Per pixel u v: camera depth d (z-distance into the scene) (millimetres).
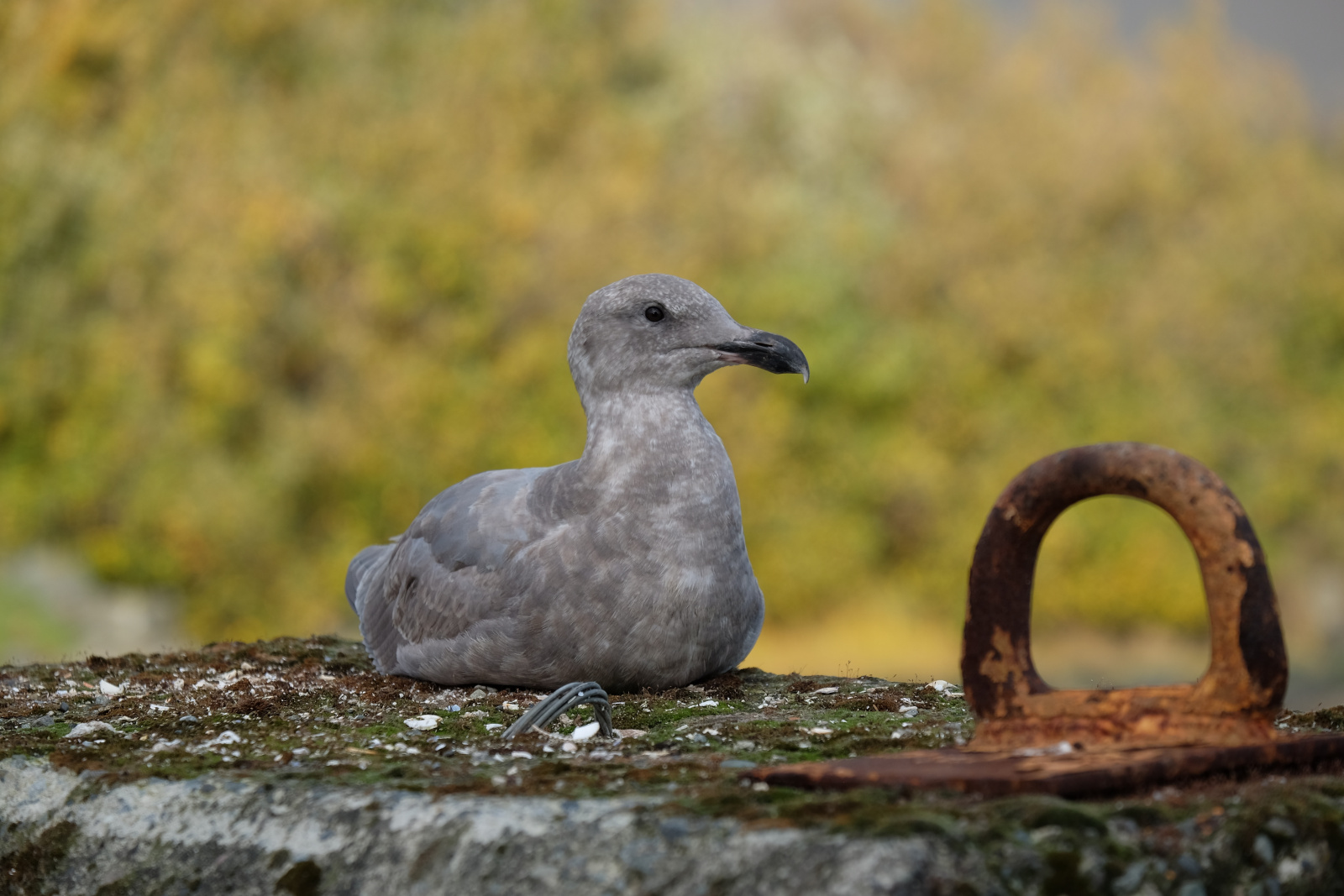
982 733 2537
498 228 18156
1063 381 20359
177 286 16578
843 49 23969
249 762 2818
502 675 4051
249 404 16594
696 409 4113
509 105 19422
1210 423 20922
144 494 15867
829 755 2889
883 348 19625
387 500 16766
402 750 2953
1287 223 23000
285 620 16047
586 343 4117
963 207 21375
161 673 4512
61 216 16609
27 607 14094
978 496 19000
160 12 17844
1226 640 2359
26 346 16156
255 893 2420
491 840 2262
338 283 17516
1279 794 2219
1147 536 19078
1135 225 22328
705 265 19109
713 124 21625
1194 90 23969
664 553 3918
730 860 2051
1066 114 23078
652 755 2875
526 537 4047
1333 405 22000
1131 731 2412
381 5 19672
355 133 18391
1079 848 1999
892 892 1908
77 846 2666
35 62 17156
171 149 17359
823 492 18750
